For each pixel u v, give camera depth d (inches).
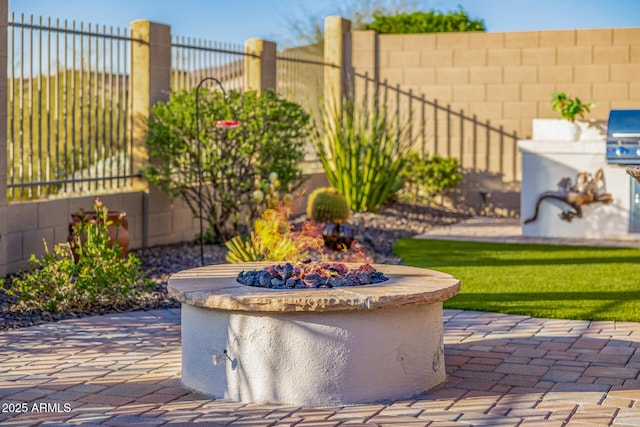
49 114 370.6
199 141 399.9
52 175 381.1
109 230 354.6
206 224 484.7
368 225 525.0
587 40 602.9
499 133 626.5
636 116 227.5
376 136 572.7
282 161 440.1
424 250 454.0
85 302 298.5
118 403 196.4
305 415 187.6
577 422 181.6
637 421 182.1
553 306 303.4
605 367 224.8
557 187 510.9
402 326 201.5
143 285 327.3
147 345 251.3
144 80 427.2
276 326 195.3
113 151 418.9
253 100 427.5
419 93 643.5
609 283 349.7
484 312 296.2
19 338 258.5
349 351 195.3
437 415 187.2
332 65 644.7
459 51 632.4
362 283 212.8
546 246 473.1
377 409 192.1
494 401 197.3
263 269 225.8
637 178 220.4
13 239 349.4
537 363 229.8
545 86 614.2
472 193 634.8
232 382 199.8
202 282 217.2
